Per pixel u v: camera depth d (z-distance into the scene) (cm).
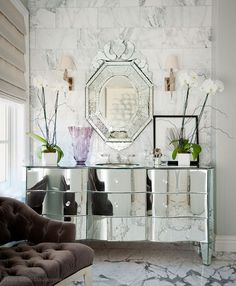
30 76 346
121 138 343
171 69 334
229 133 323
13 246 219
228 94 324
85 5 345
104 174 291
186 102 331
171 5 341
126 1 343
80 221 292
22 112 333
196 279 256
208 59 340
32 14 346
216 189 325
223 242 323
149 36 342
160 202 290
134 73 343
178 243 339
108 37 344
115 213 291
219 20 323
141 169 292
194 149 312
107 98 345
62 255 189
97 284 246
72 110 346
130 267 282
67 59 328
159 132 341
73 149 321
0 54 261
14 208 232
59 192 292
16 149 334
